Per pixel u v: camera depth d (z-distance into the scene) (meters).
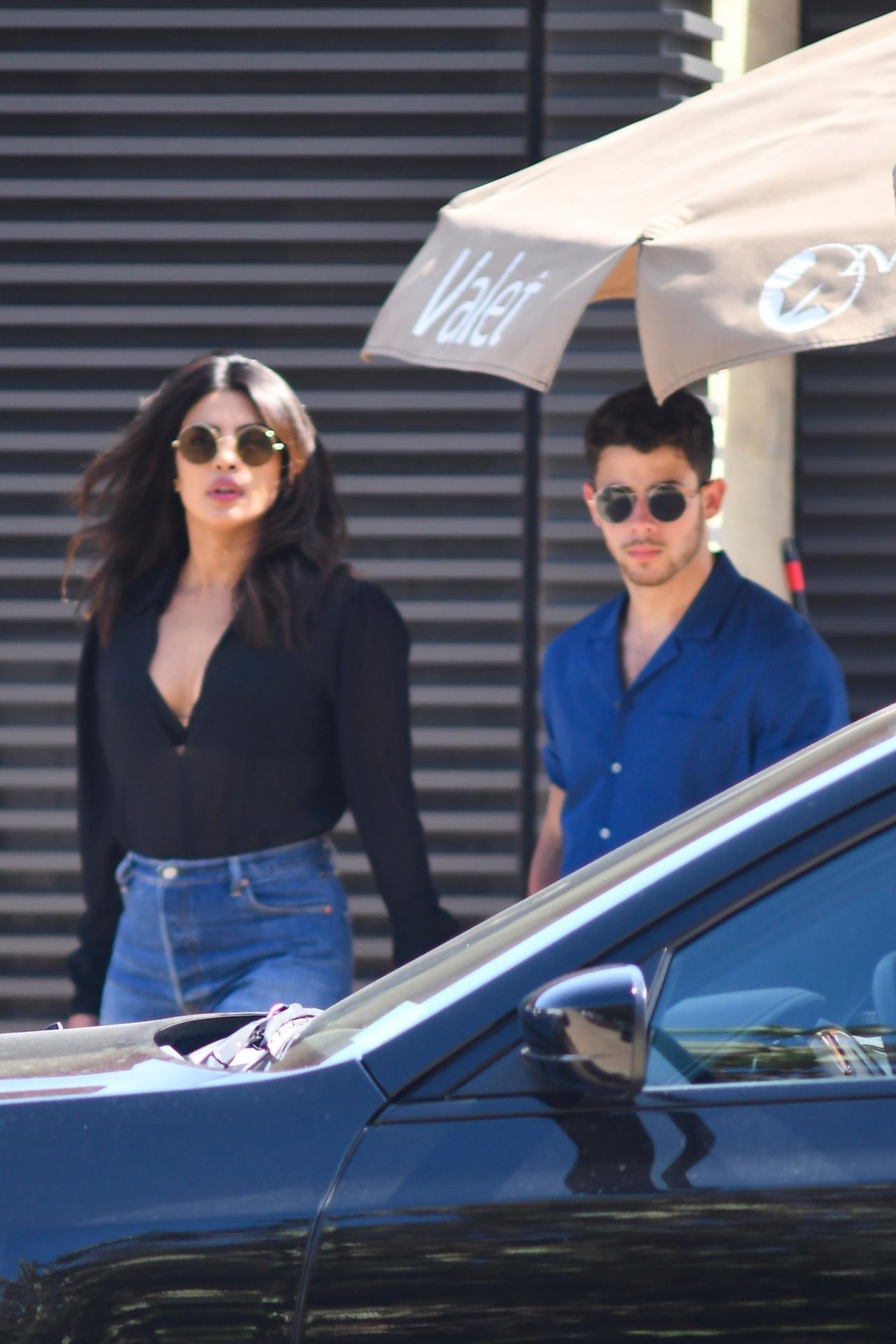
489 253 8.91
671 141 9.38
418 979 6.47
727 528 13.67
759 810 5.94
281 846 9.68
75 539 10.52
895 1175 5.27
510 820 13.72
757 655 9.60
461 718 13.83
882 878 5.69
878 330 7.28
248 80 13.68
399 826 10.01
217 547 9.98
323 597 9.84
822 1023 5.61
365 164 13.70
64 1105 5.86
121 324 13.80
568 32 13.50
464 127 13.62
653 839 6.65
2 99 13.71
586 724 10.06
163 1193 5.57
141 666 9.90
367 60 13.59
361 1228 5.43
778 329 7.37
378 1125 5.58
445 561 13.78
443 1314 5.35
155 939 9.65
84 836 10.57
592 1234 5.31
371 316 13.72
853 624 14.21
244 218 13.76
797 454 14.22
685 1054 5.58
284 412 10.05
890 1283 5.18
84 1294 5.47
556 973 5.72
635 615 10.12
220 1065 6.56
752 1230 5.25
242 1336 5.42
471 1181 5.43
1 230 13.77
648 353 7.70
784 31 14.21
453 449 13.71
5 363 13.83
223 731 9.59
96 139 13.68
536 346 8.03
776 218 7.93
